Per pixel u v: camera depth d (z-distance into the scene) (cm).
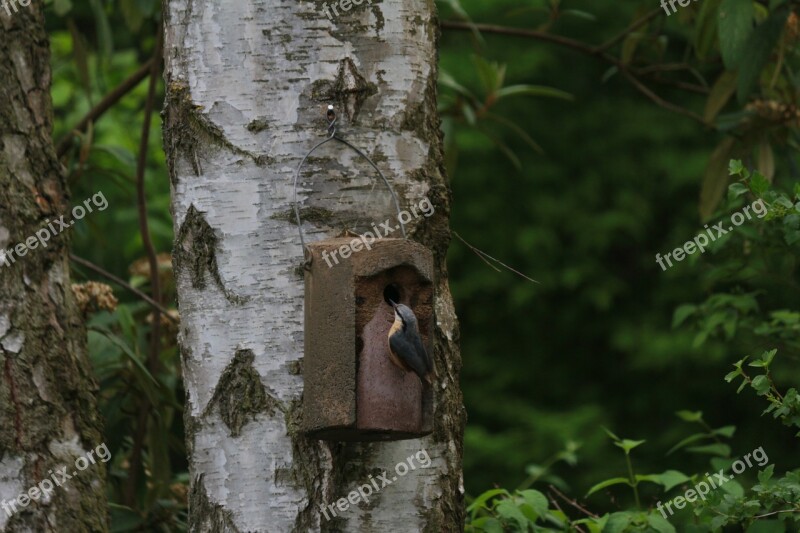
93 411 770
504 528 798
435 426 665
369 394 612
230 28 673
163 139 699
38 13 799
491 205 2158
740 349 2020
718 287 2112
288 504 644
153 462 1025
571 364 2202
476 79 2103
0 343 730
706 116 1134
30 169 772
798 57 1180
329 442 647
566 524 827
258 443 650
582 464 1978
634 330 2133
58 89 1745
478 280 2158
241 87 670
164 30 702
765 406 2083
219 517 653
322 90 667
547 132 2172
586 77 2189
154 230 1556
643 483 1945
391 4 681
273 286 658
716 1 1084
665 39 1238
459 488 676
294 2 669
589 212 2141
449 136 1196
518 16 2148
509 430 2108
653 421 2138
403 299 635
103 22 1216
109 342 946
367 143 668
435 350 673
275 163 664
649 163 2153
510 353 2208
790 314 1013
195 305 673
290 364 652
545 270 2150
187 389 678
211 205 670
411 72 683
